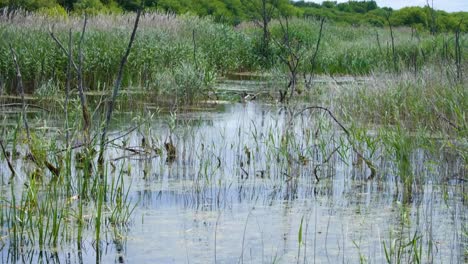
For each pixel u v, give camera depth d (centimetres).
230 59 1816
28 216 503
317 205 599
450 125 830
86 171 607
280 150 751
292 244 492
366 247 488
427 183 677
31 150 702
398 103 980
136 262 450
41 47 1245
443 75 1099
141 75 1332
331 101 1081
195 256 463
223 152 810
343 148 757
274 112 1129
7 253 465
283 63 1783
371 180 697
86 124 742
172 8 3459
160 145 795
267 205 597
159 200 606
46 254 464
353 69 1838
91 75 1291
